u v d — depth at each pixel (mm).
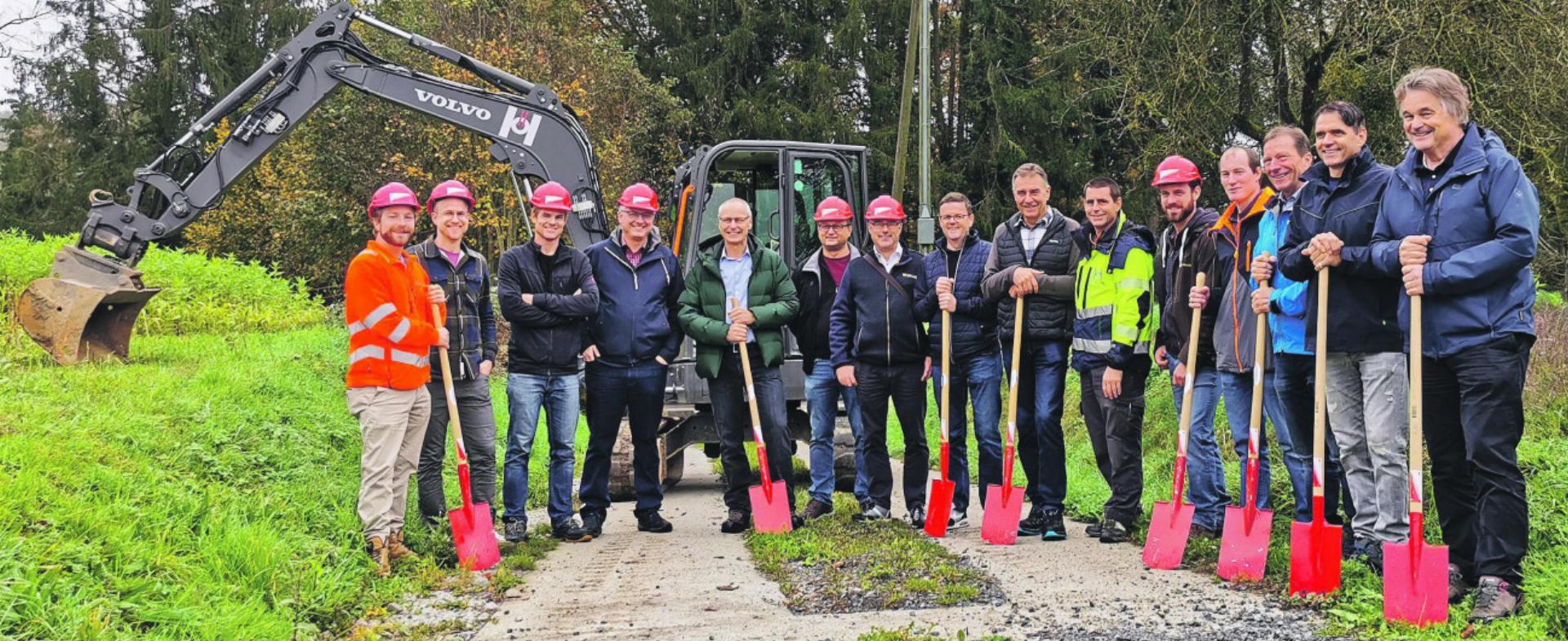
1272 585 4965
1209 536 6035
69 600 3879
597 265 6738
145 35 32188
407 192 5562
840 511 7262
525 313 6355
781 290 6840
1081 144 26484
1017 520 6164
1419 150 4504
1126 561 5602
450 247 6258
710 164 9242
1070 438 11195
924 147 16609
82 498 4867
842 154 9422
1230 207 5832
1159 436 10047
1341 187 4852
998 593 4945
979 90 27984
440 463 6379
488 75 9672
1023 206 6391
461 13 21766
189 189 9539
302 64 9648
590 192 9508
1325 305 4703
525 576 5605
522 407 6488
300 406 8273
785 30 29031
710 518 7770
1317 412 4699
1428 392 4465
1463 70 11828
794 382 9070
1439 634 4059
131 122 33656
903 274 6801
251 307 14023
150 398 6941
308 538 5434
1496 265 4121
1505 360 4203
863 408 6855
